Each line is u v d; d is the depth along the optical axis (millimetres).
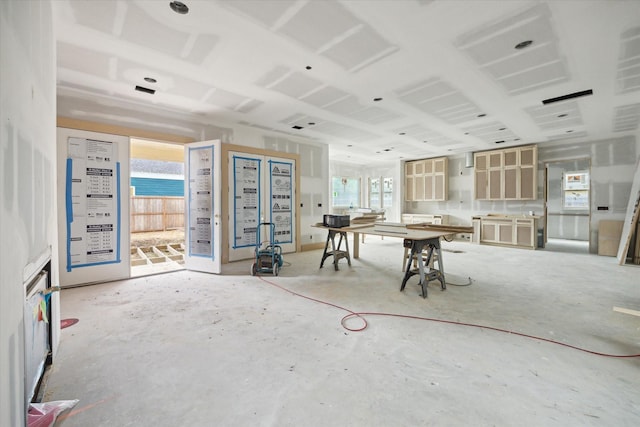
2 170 978
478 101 4031
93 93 3703
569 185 8961
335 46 2656
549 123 5090
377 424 1381
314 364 1896
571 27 2373
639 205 5016
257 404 1522
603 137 6047
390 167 10078
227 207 5102
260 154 5582
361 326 2480
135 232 8664
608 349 2092
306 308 2906
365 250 6516
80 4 2064
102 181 3779
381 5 2113
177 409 1488
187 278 4043
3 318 969
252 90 3658
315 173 6703
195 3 2074
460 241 7996
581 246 7258
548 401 1540
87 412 1460
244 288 3582
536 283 3811
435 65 3010
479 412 1457
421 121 5016
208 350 2076
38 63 1567
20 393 1162
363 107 4277
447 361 1932
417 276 4180
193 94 3779
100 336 2283
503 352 2049
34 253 1444
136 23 2303
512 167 7109
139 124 4152
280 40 2555
